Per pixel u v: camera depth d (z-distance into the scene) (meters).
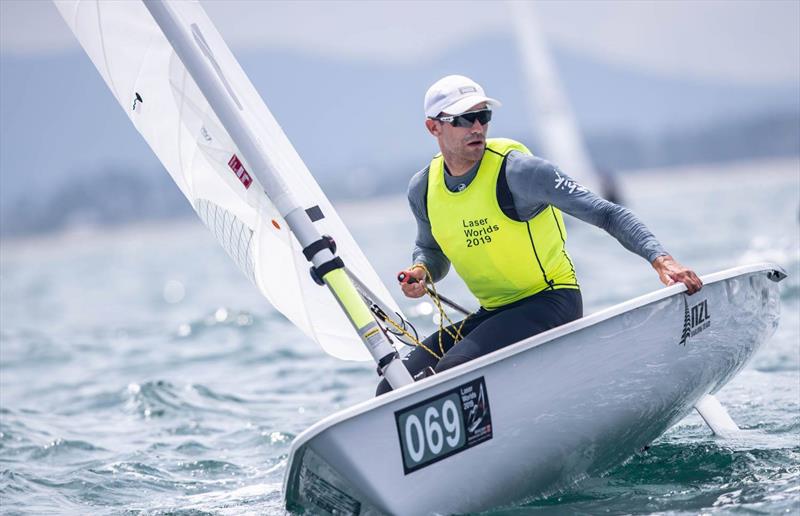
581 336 12.73
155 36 15.23
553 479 13.50
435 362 14.97
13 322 51.28
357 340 16.36
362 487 11.94
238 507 14.77
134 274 96.44
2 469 17.98
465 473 12.41
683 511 12.48
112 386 27.03
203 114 15.02
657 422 14.54
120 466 17.91
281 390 24.80
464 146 13.54
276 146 15.89
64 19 15.98
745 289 14.57
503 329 13.81
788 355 23.03
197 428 21.05
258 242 15.64
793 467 14.02
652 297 13.10
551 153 105.00
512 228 13.78
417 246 15.65
